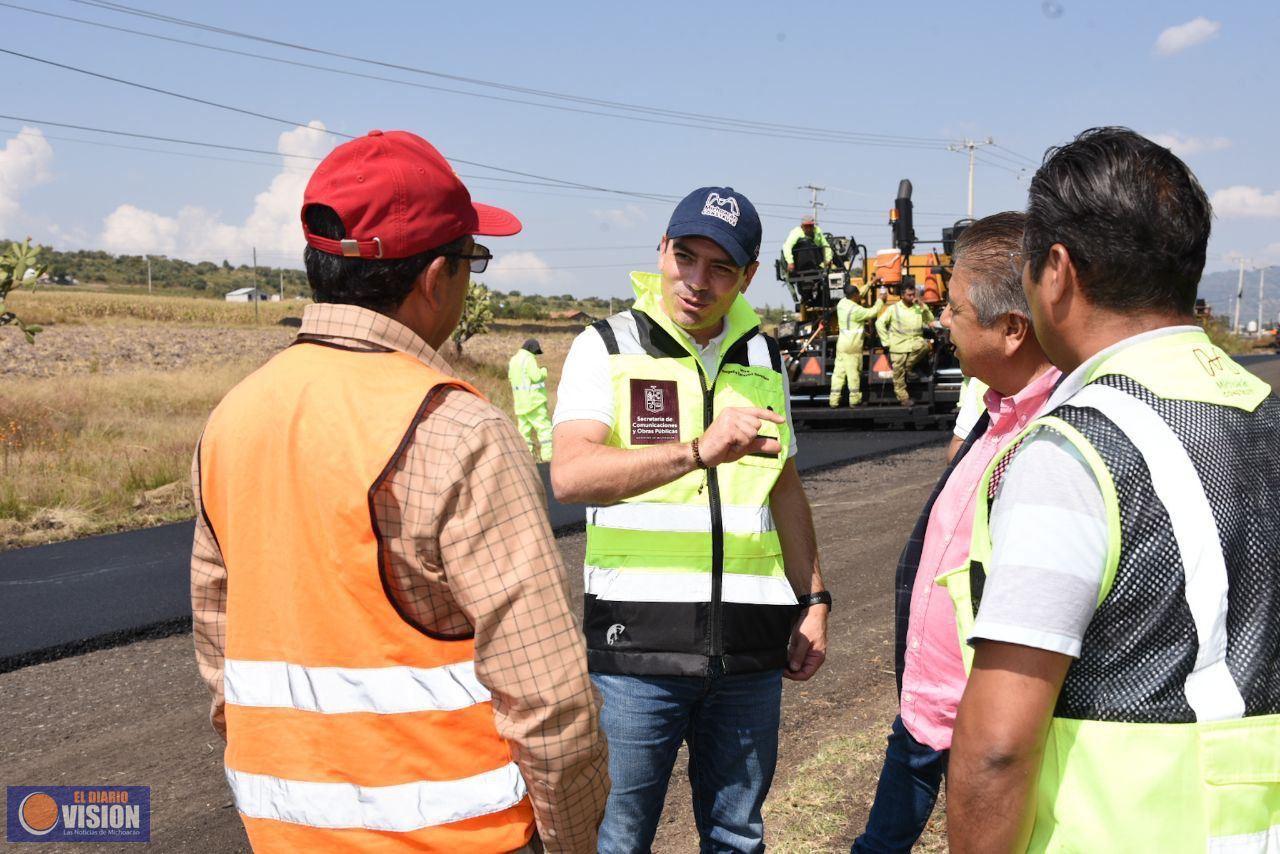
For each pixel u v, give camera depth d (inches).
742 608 89.1
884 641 201.8
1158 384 49.3
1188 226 50.6
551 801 56.1
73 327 1525.6
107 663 196.4
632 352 93.1
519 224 69.7
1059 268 52.7
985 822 48.3
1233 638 46.3
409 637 55.1
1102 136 53.0
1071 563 46.2
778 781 139.3
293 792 55.6
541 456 490.0
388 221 58.2
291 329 1647.4
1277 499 48.6
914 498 354.6
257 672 57.1
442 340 64.9
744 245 88.7
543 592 54.1
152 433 530.9
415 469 53.9
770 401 95.7
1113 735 46.5
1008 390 79.1
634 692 88.4
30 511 346.6
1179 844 45.8
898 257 637.3
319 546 54.9
